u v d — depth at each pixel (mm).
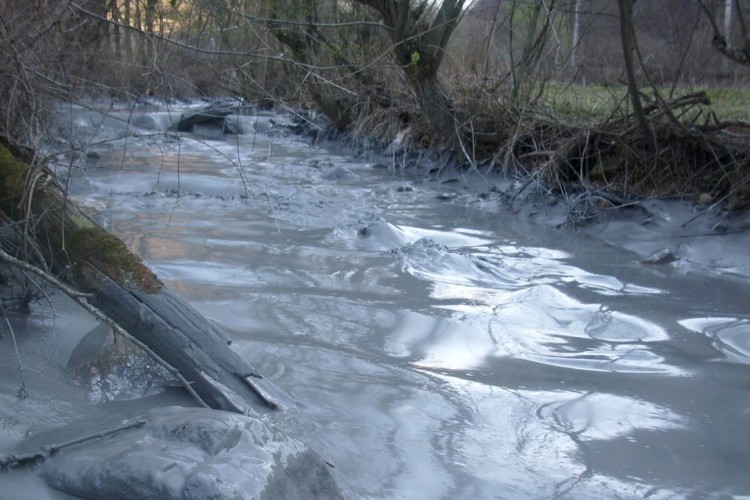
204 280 5207
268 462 2617
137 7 5699
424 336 4516
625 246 6973
